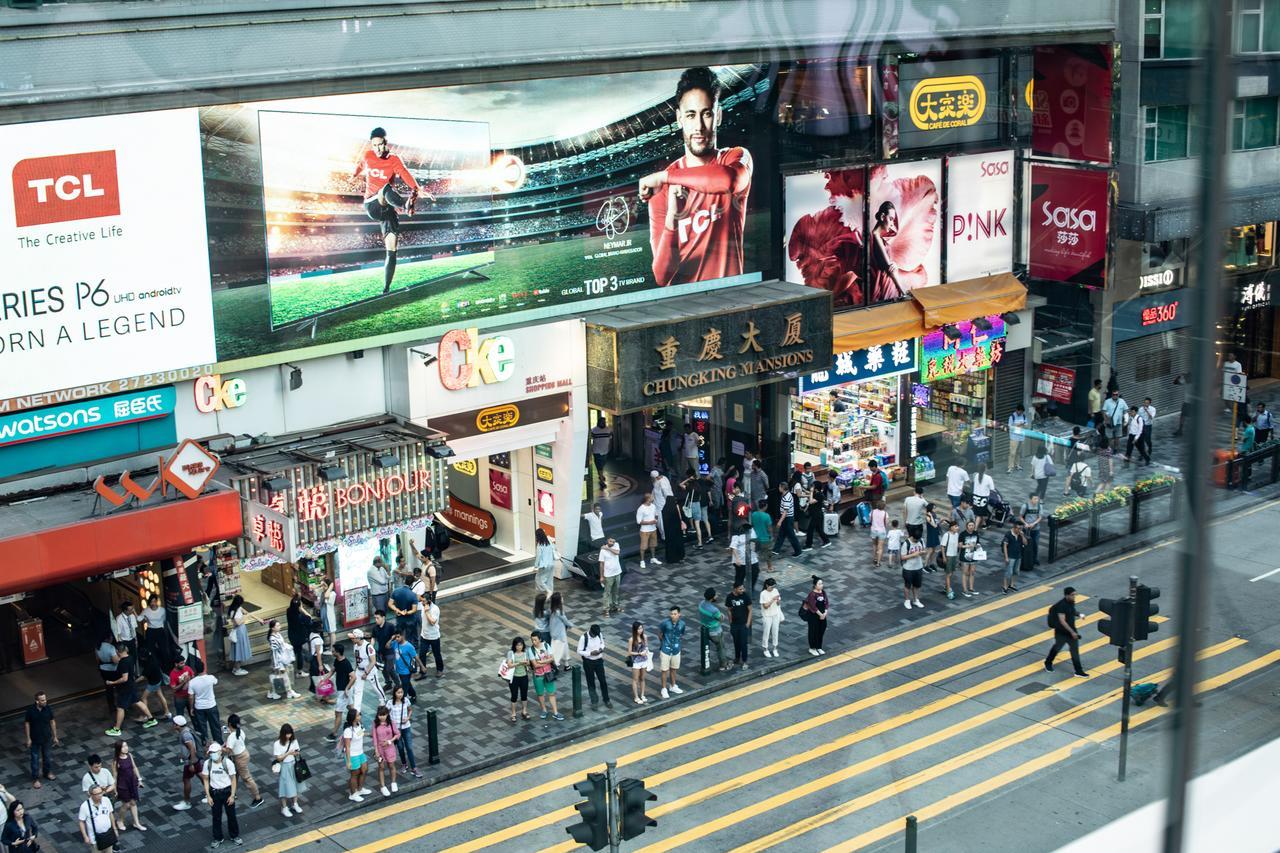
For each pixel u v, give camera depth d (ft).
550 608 65.92
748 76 75.31
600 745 59.06
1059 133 56.13
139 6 55.16
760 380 78.79
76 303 57.93
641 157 75.46
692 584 76.33
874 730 39.63
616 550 72.54
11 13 51.60
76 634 70.54
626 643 70.03
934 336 70.74
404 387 71.05
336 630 71.51
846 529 78.43
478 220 71.05
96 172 56.65
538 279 73.92
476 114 69.31
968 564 40.96
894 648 54.80
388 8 64.28
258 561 65.87
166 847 53.83
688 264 78.33
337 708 61.31
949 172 67.77
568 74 71.20
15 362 56.75
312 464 65.62
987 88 64.34
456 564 79.20
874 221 74.90
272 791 57.72
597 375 75.56
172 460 61.00
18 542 57.00
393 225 68.08
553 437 76.84
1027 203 62.28
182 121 58.75
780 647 65.16
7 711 64.18
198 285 61.46
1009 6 60.49
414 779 57.62
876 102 72.64
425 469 69.77
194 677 60.85
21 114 53.42
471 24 67.56
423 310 70.33
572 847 52.26
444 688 66.23
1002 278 64.54
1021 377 59.57
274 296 64.49
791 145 78.23
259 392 66.74
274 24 60.03
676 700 62.03
